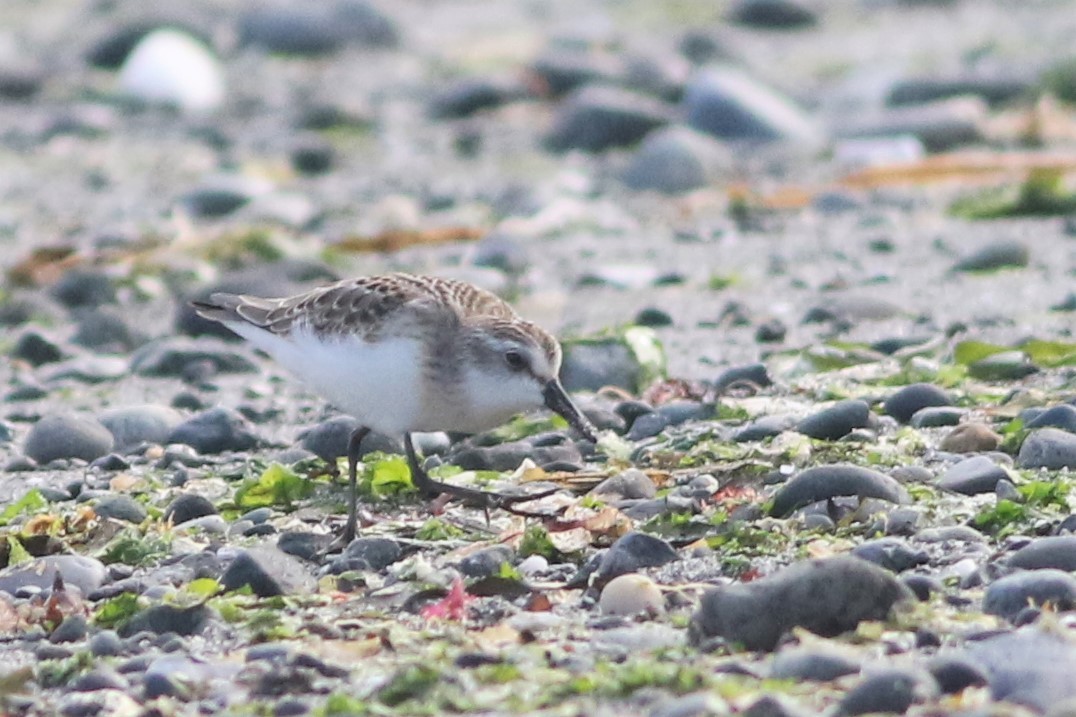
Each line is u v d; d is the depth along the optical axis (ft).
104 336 53.83
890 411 37.24
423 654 23.97
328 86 101.60
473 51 108.68
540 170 82.79
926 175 73.67
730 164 78.95
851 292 54.34
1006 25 108.78
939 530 28.19
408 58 108.17
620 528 29.66
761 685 21.67
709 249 64.64
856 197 70.64
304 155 84.69
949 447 33.83
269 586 27.68
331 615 26.45
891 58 102.22
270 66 106.22
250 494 33.42
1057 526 28.17
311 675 23.20
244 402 44.93
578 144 86.22
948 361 43.06
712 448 34.53
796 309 52.70
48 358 52.29
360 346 31.30
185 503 32.89
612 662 23.41
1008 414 35.88
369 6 111.34
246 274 57.98
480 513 32.27
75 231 71.67
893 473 31.78
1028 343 42.27
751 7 113.91
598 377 42.60
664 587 26.30
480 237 67.97
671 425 38.29
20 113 97.04
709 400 39.99
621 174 78.23
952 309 51.19
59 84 102.53
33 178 83.35
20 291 61.72
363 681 23.06
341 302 31.91
